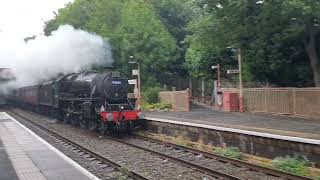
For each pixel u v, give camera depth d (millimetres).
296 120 22203
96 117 24156
